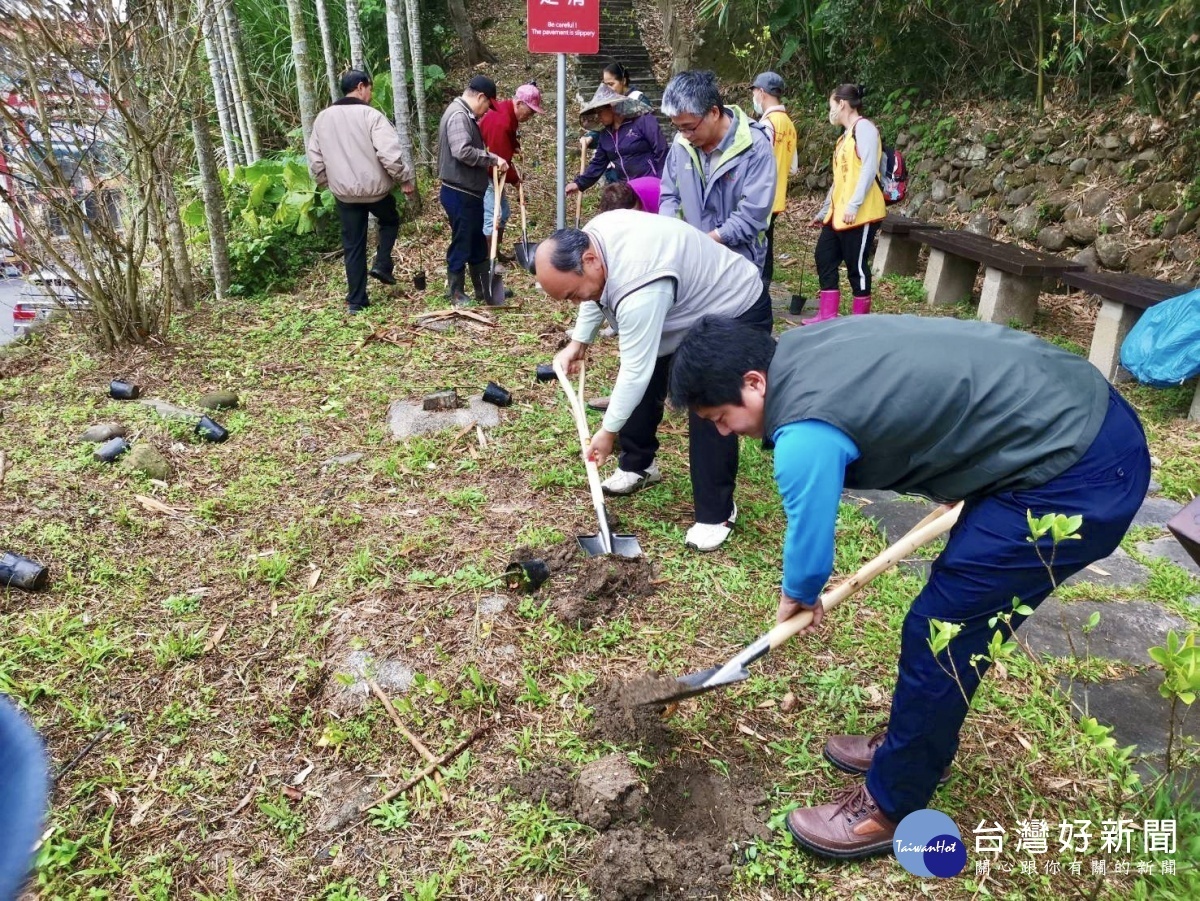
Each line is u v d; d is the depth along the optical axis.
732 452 3.42
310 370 5.31
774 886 2.15
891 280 8.00
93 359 5.36
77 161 5.03
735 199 3.83
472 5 15.62
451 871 2.14
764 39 11.55
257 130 9.98
